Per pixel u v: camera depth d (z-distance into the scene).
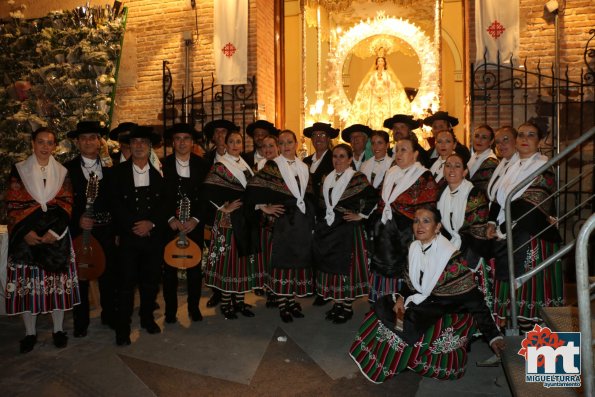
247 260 4.70
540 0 6.66
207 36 7.73
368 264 4.61
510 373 2.84
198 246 4.55
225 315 4.79
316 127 5.12
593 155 6.43
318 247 4.58
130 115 8.09
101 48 7.81
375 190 4.52
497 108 6.75
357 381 3.44
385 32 9.50
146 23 8.00
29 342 4.02
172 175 4.48
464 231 3.76
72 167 4.32
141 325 4.44
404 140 4.23
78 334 4.32
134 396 3.24
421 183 4.12
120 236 4.20
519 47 6.72
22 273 3.90
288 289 4.55
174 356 3.88
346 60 10.05
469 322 3.27
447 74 11.85
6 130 7.75
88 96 7.65
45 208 3.90
